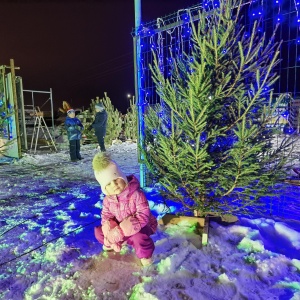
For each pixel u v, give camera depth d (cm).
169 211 361
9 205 427
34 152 991
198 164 280
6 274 247
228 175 288
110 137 1248
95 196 468
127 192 245
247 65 296
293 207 370
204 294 208
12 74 845
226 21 288
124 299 209
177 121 291
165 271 235
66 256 273
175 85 311
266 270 234
